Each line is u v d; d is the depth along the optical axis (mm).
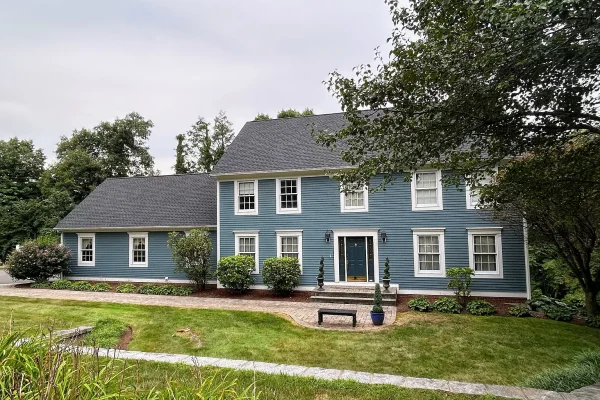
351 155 6727
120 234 20328
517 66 4918
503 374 7652
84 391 3209
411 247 15586
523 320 11516
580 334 10117
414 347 9203
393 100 5676
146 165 40906
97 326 10422
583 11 4070
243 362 6855
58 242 23656
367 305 14133
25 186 33656
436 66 5273
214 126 40531
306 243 16797
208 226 18531
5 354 3523
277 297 15797
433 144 5977
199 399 3342
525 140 6160
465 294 14062
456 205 15109
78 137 37000
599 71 4965
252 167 17547
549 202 7625
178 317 11930
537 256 18594
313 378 5988
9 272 19750
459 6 4898
